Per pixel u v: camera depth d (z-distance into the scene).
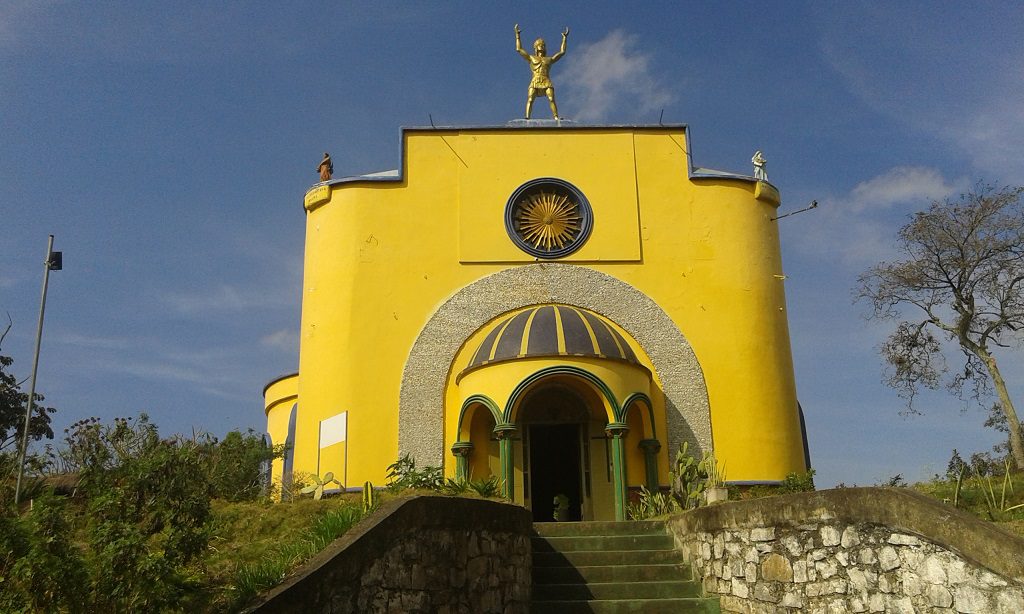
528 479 19.47
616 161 22.66
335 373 20.88
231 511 12.70
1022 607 6.97
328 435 20.47
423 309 21.34
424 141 22.64
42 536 7.80
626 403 18.81
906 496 8.32
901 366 23.56
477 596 10.70
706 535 12.19
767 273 22.31
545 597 12.20
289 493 18.33
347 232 21.92
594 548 13.41
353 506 12.58
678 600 11.71
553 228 22.16
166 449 11.19
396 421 20.45
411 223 21.97
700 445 20.44
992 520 10.84
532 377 18.47
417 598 9.49
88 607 7.59
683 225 22.25
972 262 21.75
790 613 9.97
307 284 22.31
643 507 17.41
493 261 21.77
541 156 22.62
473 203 22.16
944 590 7.79
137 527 8.50
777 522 10.37
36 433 26.94
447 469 20.08
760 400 21.03
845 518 9.16
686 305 21.64
